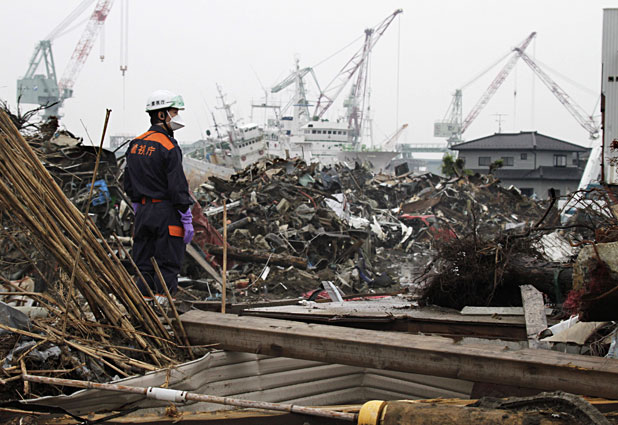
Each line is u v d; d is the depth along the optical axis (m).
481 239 5.28
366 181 30.84
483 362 3.26
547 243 6.68
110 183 11.84
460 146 62.50
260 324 3.96
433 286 5.08
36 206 3.70
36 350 3.42
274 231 15.26
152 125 5.21
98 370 3.51
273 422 3.15
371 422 2.60
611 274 3.25
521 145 61.03
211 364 3.79
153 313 3.98
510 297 5.02
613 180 9.53
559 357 3.21
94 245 3.86
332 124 77.38
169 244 5.05
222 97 60.81
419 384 3.96
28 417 3.02
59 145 11.91
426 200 26.16
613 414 2.88
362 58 127.81
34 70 108.69
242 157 59.75
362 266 13.36
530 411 2.42
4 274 5.28
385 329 4.59
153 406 3.36
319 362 4.06
